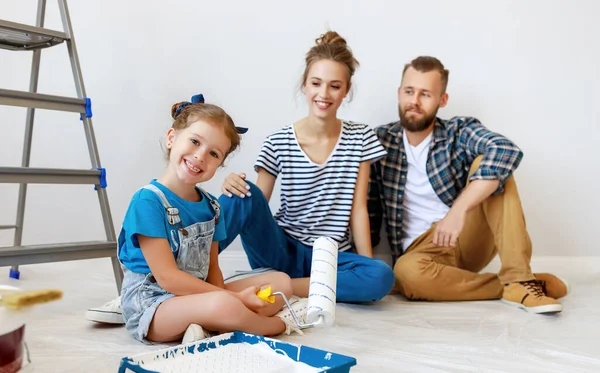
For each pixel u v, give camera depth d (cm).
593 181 214
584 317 154
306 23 211
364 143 178
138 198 121
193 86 212
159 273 117
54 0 210
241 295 119
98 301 158
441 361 111
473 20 211
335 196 176
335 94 169
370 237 193
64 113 212
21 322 74
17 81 211
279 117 213
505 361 113
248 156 214
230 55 212
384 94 213
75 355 110
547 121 213
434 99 184
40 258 150
